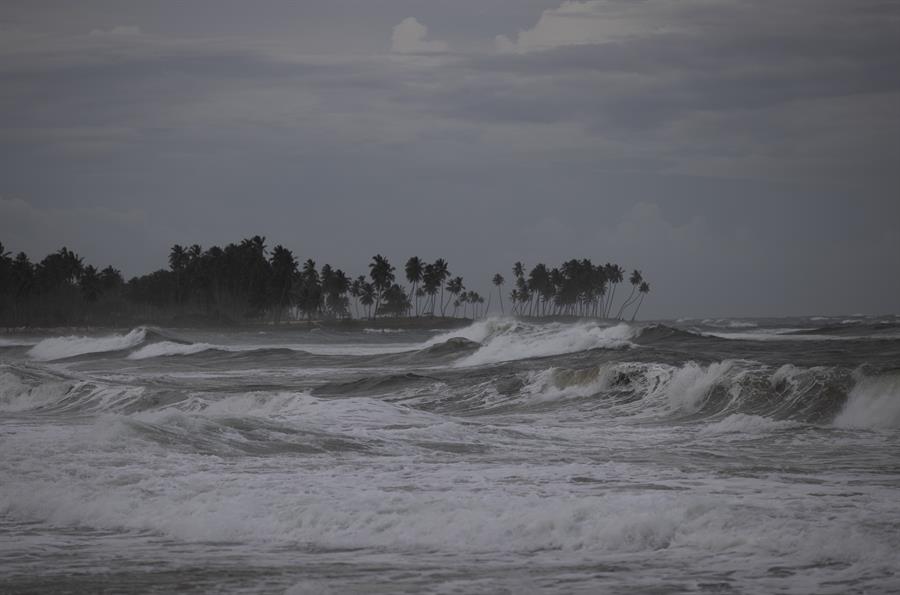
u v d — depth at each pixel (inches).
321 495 1743.4
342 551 1390.3
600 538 1401.3
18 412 4215.1
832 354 5516.7
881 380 3289.9
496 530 1459.2
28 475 2021.4
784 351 5895.7
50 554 1397.6
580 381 4291.3
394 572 1243.2
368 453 2443.4
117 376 5841.5
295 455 2367.1
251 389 4874.5
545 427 3334.2
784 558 1254.9
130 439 2450.8
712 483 1926.7
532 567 1261.1
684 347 6515.8
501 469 2151.8
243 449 2417.6
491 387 4495.6
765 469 2162.9
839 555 1250.6
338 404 3440.0
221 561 1330.0
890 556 1229.1
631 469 2155.5
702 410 3590.1
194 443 2455.7
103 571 1270.9
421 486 1881.2
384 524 1520.7
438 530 1478.8
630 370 4158.5
